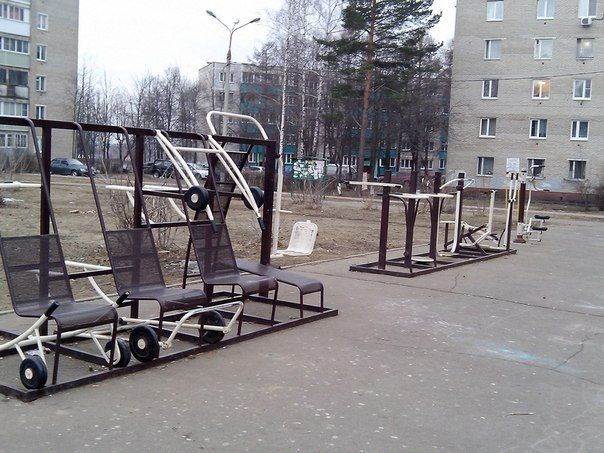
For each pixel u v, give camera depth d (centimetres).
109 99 6550
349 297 884
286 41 4759
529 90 4684
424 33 4447
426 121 5300
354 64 4538
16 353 571
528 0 4634
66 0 6259
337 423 447
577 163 4603
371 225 2155
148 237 611
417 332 710
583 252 1616
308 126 5672
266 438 416
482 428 452
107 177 1455
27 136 5384
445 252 1395
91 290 853
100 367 542
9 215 1759
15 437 400
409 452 406
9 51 5869
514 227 2372
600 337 729
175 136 687
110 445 394
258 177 3053
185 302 577
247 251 1297
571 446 427
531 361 623
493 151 4816
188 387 504
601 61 4478
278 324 691
